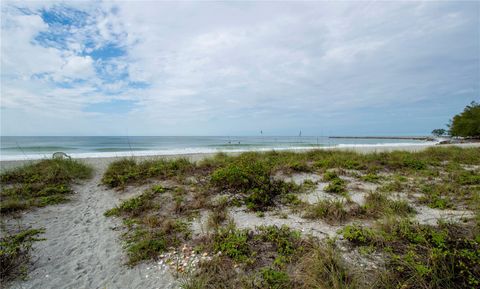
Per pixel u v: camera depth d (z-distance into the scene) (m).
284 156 11.70
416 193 5.77
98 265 3.26
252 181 6.03
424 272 2.51
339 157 10.54
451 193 5.64
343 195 5.76
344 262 2.91
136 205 5.18
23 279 2.93
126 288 2.77
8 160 12.44
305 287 2.53
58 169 7.94
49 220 4.80
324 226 4.07
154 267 3.16
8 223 4.57
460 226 3.62
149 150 23.03
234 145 32.28
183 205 5.28
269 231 3.74
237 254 3.20
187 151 20.98
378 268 2.78
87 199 6.16
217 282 2.73
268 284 2.60
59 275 3.04
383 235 3.39
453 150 14.07
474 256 2.72
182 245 3.65
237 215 4.77
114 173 8.04
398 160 9.58
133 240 3.86
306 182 6.93
